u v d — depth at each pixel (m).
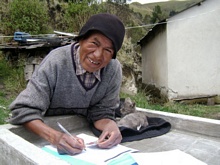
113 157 1.04
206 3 6.96
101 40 1.11
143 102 4.88
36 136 1.33
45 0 10.05
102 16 1.13
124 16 9.12
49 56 1.35
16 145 0.97
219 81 7.27
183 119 1.51
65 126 1.49
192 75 7.09
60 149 1.06
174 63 6.93
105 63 1.19
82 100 1.42
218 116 5.01
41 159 0.83
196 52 7.06
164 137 1.41
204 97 7.06
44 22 8.41
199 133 1.45
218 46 7.19
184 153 1.09
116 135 1.20
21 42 6.16
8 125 1.26
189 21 6.89
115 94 1.52
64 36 6.32
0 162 1.08
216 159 1.12
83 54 1.19
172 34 6.84
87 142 1.22
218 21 7.09
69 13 8.30
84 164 0.97
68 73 1.30
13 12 8.03
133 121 1.46
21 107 1.21
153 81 8.55
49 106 1.45
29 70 6.24
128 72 6.68
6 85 5.80
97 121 1.49
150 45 8.74
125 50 7.48
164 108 4.82
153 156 1.05
